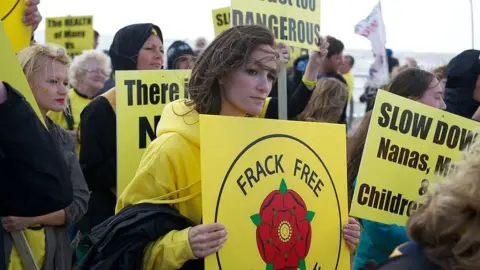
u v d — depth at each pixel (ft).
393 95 9.05
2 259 5.82
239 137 6.56
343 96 13.79
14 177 5.51
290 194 6.93
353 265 10.15
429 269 4.44
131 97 11.16
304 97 12.59
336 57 20.65
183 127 6.59
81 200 10.01
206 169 6.32
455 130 9.39
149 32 13.73
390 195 9.02
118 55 13.83
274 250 6.73
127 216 6.33
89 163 12.04
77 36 24.30
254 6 10.29
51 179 5.60
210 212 6.30
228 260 6.38
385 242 9.64
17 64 5.90
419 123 9.16
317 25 11.29
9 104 5.37
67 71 9.75
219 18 18.13
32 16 9.27
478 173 4.26
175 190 6.50
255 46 6.65
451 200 4.28
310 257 7.06
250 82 6.67
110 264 6.22
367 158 8.92
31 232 9.28
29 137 5.46
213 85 6.73
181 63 16.74
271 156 6.80
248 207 6.56
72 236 14.07
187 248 6.14
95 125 12.06
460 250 4.23
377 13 25.39
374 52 25.44
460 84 13.99
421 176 9.20
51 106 9.51
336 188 7.38
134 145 11.12
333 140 7.40
